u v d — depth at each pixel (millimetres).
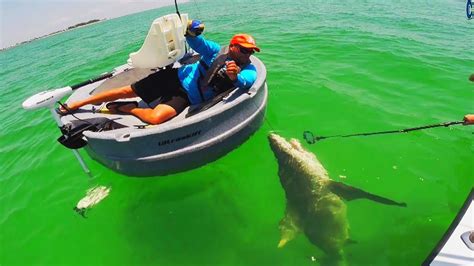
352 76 4141
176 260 2006
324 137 2824
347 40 5629
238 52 2436
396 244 1996
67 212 2480
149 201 2438
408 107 3381
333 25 6977
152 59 2449
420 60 4508
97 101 2568
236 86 2520
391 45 5203
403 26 6633
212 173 2613
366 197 2260
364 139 2916
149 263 2014
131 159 2242
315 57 4930
